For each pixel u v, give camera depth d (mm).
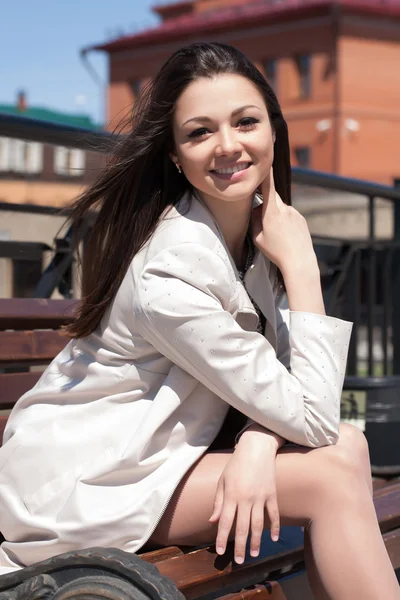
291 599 2068
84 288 2105
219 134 2000
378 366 7484
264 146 2041
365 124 35188
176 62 2035
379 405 3205
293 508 1918
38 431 2037
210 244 1997
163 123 2061
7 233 3406
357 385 3211
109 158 2121
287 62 35656
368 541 1856
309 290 2088
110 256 2045
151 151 2076
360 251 4711
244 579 1957
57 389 2088
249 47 36688
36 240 3455
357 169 35125
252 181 2045
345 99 34750
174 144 2084
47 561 1811
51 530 1916
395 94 35469
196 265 1939
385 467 3191
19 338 2605
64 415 2033
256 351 1936
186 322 1895
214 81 2006
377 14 34719
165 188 2094
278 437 1955
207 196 2098
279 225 2137
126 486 1942
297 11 34812
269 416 1919
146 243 2020
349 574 1849
